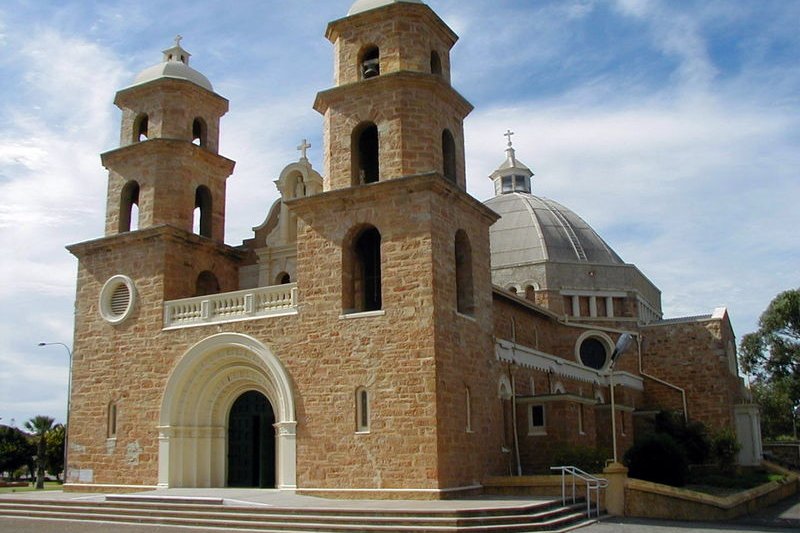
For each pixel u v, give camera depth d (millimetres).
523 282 50781
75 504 26094
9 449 68250
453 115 30625
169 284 31875
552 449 32062
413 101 28562
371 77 29516
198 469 30266
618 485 25953
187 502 24516
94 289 33250
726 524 24953
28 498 27734
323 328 27719
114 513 24719
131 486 30250
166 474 29594
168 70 34562
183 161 33594
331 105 29672
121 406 31406
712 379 48062
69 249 33906
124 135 34531
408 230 26906
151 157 33312
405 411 25672
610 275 51344
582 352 48844
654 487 26422
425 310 26047
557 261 50844
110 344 32250
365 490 25594
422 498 24672
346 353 27094
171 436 29906
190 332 30469
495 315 39062
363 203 27875
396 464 25453
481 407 28391
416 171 27938
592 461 29250
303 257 28656
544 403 32656
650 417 43219
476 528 20312
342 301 27531
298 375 27891
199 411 30734
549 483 26500
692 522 25109
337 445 26594
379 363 26438
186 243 32969
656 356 49812
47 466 61625
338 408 26859
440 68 30688
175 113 34031
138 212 33312
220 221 35344
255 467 30266
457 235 29625
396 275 26812
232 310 30109
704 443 42625
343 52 30203
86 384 32469
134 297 32094
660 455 29875
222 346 29609
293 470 27188
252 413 30719
